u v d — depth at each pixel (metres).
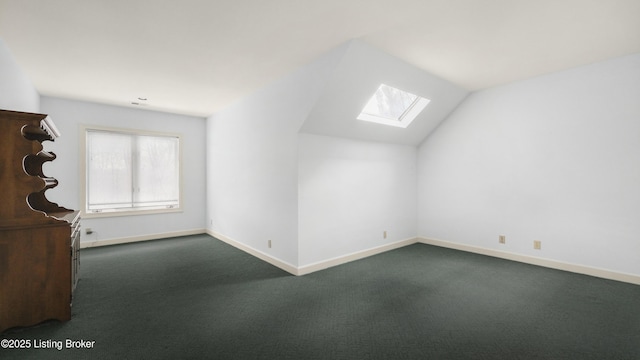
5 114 2.12
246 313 2.46
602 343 2.01
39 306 2.23
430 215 4.98
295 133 3.50
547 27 2.55
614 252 3.22
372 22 2.46
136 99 4.64
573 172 3.48
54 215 2.78
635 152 3.09
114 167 5.02
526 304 2.62
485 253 4.29
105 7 2.19
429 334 2.12
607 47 2.94
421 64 3.35
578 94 3.44
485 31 2.62
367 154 4.29
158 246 4.86
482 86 4.12
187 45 2.83
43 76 3.61
